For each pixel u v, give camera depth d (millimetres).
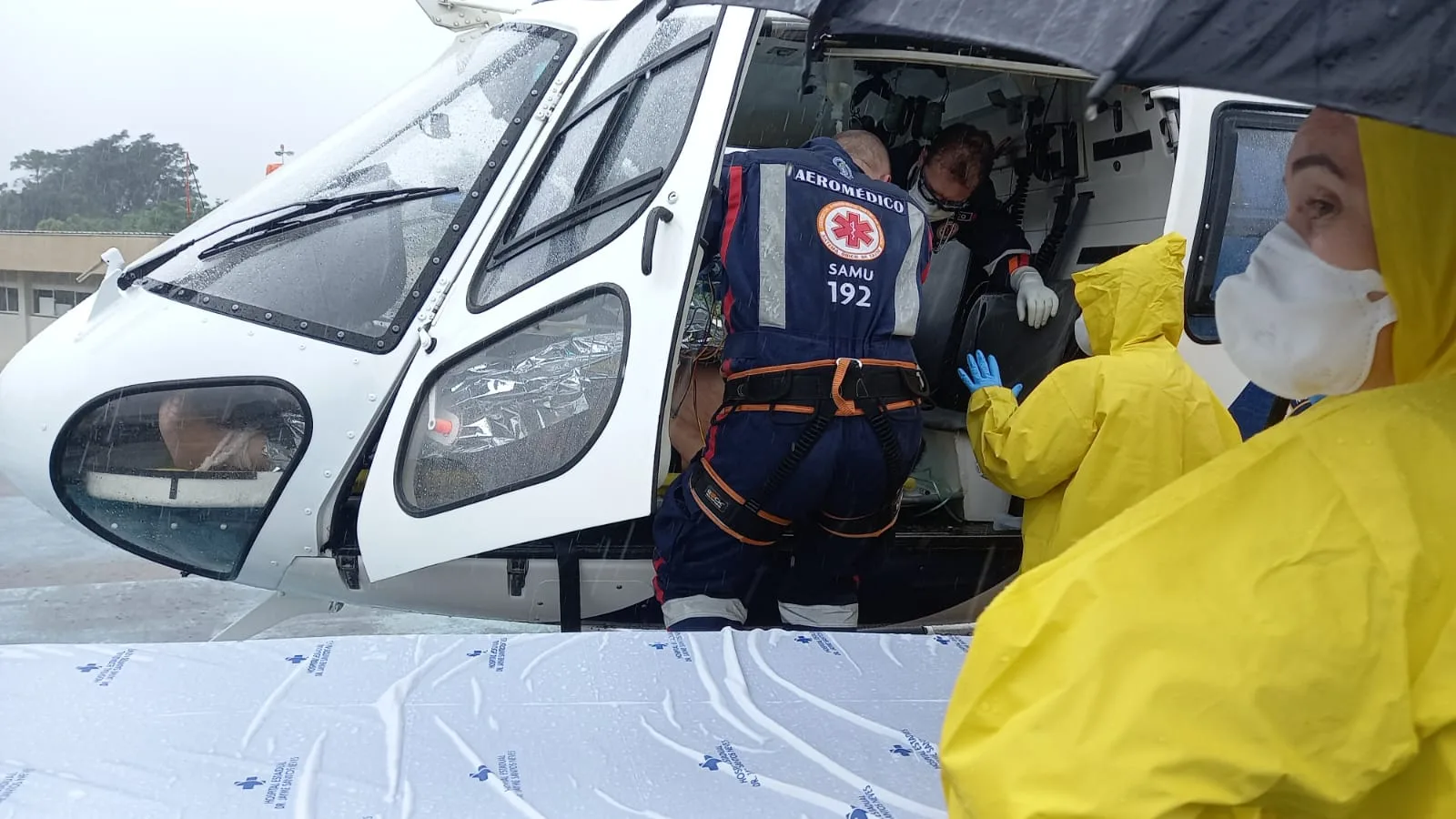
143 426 2686
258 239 2787
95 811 1269
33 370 2748
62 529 5352
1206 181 3244
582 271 2588
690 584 2504
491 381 2664
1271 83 664
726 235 2408
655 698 1671
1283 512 811
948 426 3406
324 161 2943
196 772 1376
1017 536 3207
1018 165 3801
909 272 2500
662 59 2691
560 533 2484
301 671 1708
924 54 2947
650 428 2438
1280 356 963
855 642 1958
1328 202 924
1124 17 677
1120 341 2467
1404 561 760
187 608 4199
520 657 1799
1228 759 744
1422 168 828
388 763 1424
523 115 2830
